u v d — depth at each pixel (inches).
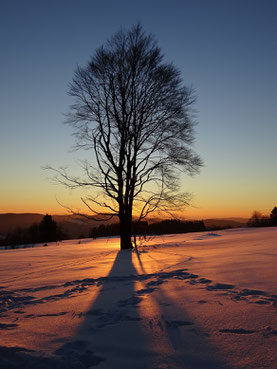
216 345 125.0
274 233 815.7
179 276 284.4
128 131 712.4
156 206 727.1
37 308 201.0
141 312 176.7
